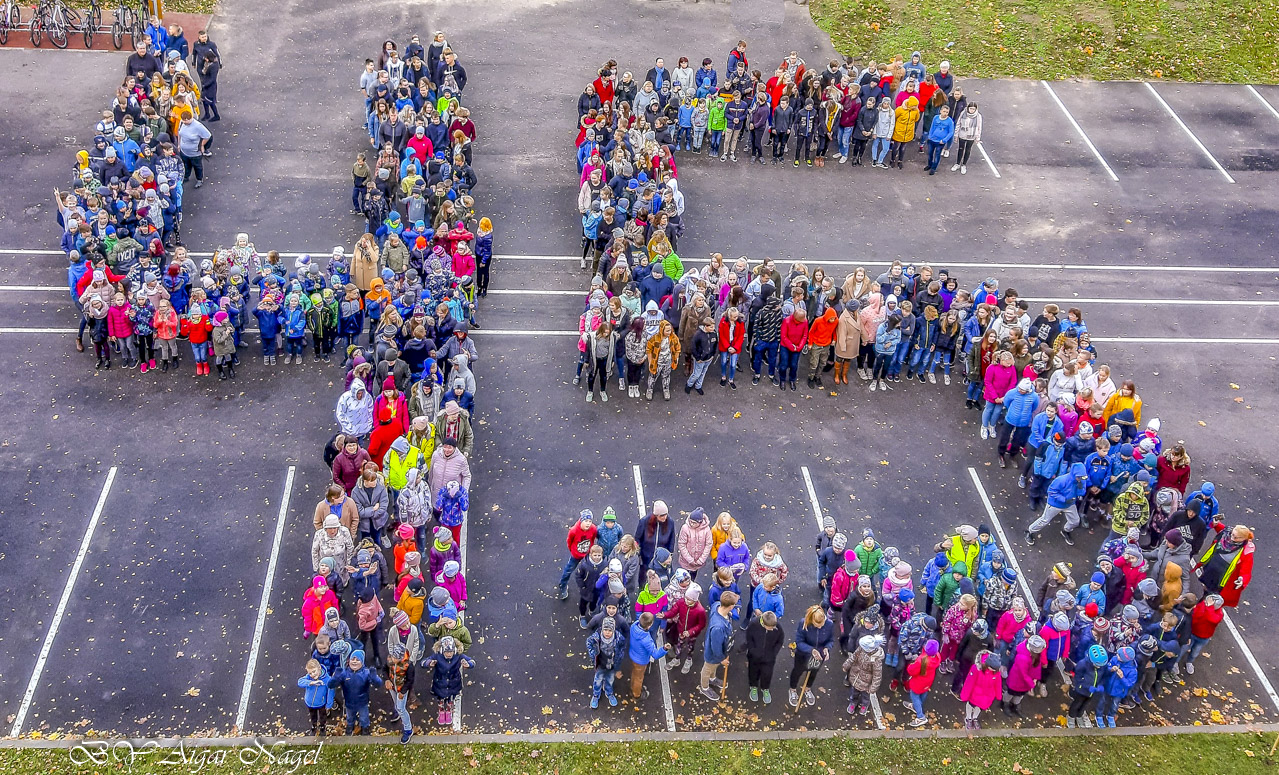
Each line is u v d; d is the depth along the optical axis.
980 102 33.03
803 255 26.45
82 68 31.36
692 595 15.93
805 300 22.17
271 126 29.70
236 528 18.62
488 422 21.16
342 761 15.29
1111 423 20.19
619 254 23.11
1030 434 20.30
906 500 20.27
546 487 19.86
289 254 25.00
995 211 28.67
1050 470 19.55
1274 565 19.62
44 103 29.62
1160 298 25.97
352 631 16.98
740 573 16.75
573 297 24.67
